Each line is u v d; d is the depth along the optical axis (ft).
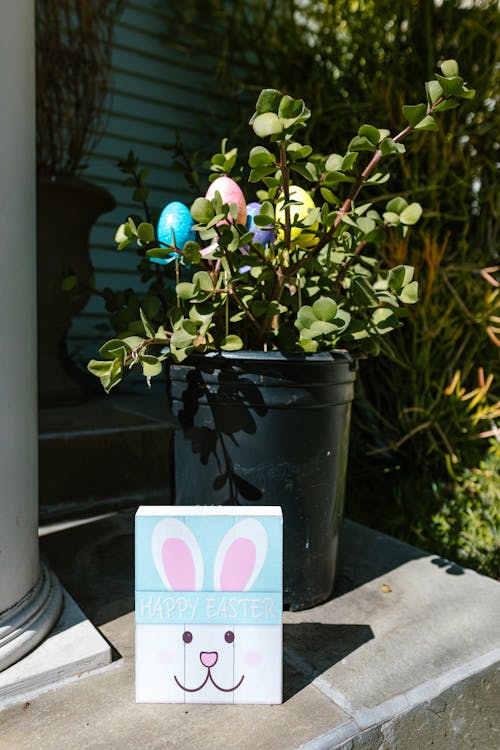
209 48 9.79
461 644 3.56
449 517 6.25
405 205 3.82
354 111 7.44
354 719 2.87
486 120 7.31
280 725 2.81
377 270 4.42
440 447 6.93
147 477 6.02
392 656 3.41
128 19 9.04
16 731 2.73
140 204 9.38
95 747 2.64
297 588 3.84
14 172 3.10
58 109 6.96
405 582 4.41
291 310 4.20
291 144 3.20
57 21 6.88
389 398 7.09
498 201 7.32
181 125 9.78
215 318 3.93
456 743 3.19
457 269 7.07
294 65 8.85
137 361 3.47
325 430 3.76
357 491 6.98
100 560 4.59
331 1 8.39
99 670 3.19
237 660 2.99
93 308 8.89
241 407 3.62
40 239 6.32
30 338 3.33
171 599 3.00
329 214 3.51
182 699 2.97
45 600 3.43
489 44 7.04
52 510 5.43
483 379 7.18
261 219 3.48
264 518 3.01
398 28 7.44
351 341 4.13
